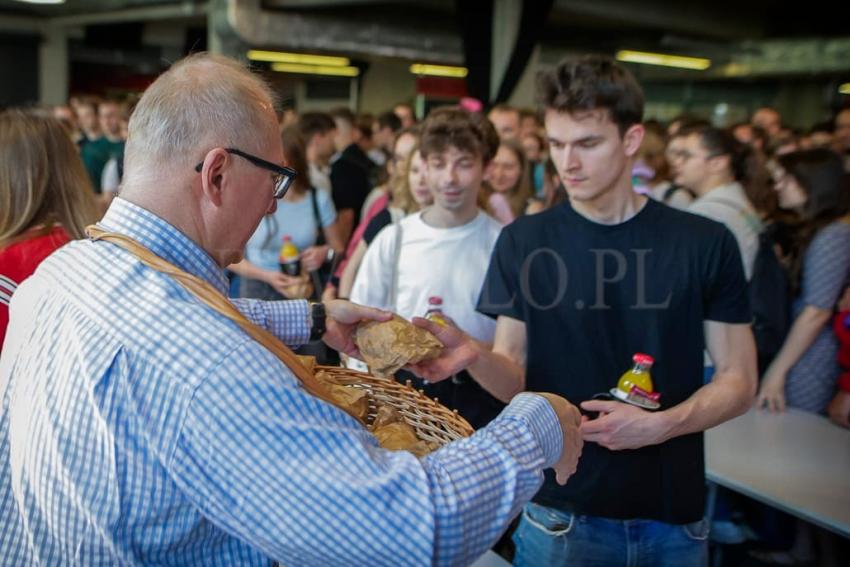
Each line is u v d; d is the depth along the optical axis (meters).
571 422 0.98
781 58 13.49
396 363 1.21
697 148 3.08
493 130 2.11
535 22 8.12
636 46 13.93
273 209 0.95
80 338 0.82
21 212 1.64
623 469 1.53
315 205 3.38
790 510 1.91
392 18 11.99
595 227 1.53
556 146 1.50
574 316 1.55
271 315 1.24
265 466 0.75
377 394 1.20
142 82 16.98
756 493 1.98
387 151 6.64
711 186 3.08
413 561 0.75
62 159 1.69
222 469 0.76
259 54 13.73
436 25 12.55
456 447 0.85
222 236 0.91
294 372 0.83
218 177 0.88
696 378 1.53
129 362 0.79
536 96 1.54
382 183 4.73
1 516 0.89
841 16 13.27
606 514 1.54
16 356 0.91
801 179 2.74
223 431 0.76
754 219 2.84
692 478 1.55
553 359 1.57
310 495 0.74
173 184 0.87
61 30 15.78
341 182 4.59
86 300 0.84
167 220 0.87
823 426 2.51
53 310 0.88
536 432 0.90
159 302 0.81
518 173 3.68
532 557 1.64
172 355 0.78
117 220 0.88
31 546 0.85
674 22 12.29
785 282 2.79
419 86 15.45
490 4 8.48
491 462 0.83
